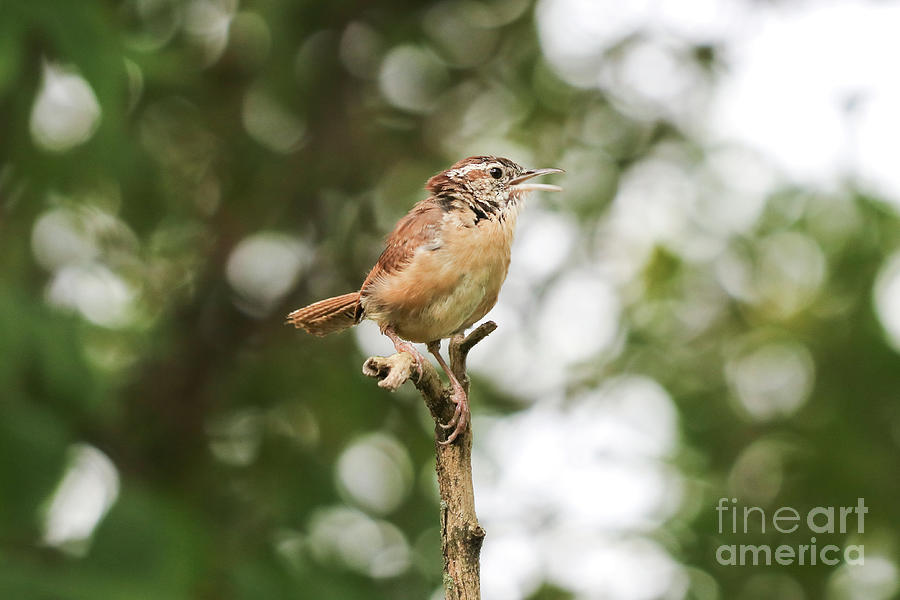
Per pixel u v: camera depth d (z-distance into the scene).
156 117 13.57
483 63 15.40
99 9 9.97
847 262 13.05
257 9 12.63
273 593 10.03
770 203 13.73
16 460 9.05
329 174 14.96
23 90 10.62
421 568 12.03
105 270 12.73
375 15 15.02
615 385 14.02
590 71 15.18
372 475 13.22
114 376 11.66
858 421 12.91
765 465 13.22
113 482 10.09
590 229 15.01
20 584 8.44
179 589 9.02
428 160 15.16
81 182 11.11
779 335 13.78
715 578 12.05
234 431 13.75
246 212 14.51
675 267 14.33
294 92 14.41
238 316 14.55
